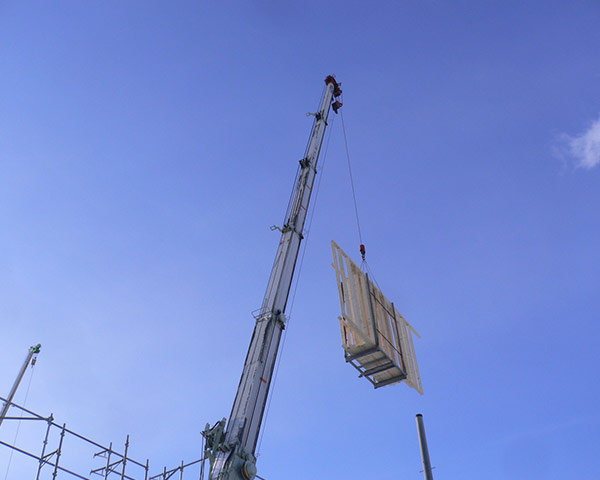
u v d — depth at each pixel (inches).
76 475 1002.7
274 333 1028.5
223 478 849.5
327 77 1585.9
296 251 1162.6
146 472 1149.7
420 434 871.1
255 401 942.4
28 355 1179.9
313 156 1363.2
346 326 976.3
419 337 1144.2
